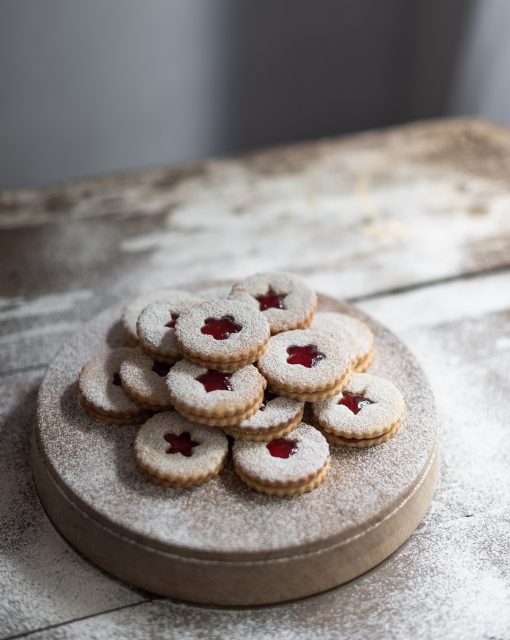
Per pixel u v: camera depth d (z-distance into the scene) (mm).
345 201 880
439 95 1480
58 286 757
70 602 516
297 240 820
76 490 522
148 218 855
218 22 1279
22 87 1247
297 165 950
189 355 547
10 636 500
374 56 1405
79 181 928
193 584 507
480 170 929
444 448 601
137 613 512
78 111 1305
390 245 811
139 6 1224
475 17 1375
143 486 526
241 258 794
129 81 1299
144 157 1399
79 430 558
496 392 646
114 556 516
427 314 723
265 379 548
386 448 547
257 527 506
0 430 613
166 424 543
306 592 515
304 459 524
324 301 663
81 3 1195
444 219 846
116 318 646
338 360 555
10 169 1331
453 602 516
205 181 921
